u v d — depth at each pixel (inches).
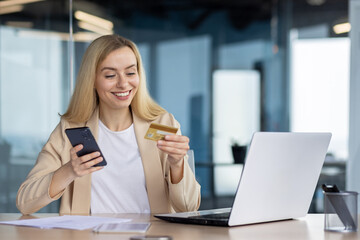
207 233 58.4
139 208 87.4
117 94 85.9
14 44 181.9
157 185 86.4
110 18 254.5
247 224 65.8
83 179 86.2
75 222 66.4
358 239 55.6
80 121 89.7
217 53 279.6
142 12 276.7
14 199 181.3
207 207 264.8
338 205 60.9
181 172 80.2
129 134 89.4
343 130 243.6
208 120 278.4
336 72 250.2
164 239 51.8
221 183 266.5
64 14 188.5
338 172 228.8
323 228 63.5
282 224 66.9
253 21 275.0
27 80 182.1
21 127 181.0
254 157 61.7
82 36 199.3
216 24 279.4
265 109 268.7
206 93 279.7
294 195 69.5
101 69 85.8
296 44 259.6
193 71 280.8
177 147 73.1
